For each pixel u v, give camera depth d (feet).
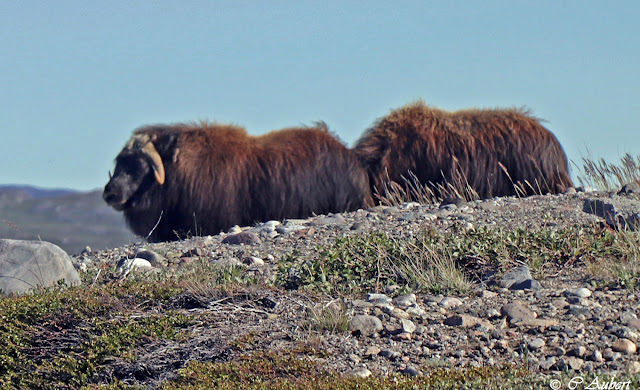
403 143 164.66
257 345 63.05
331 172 161.79
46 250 88.63
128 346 66.54
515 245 83.20
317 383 53.47
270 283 81.05
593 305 65.41
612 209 95.81
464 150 161.99
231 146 159.94
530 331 62.03
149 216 159.53
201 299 73.97
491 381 51.57
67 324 73.46
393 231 99.25
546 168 163.32
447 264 79.66
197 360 62.54
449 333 63.10
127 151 160.04
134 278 89.97
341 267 83.66
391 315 67.31
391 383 52.54
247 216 158.71
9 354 69.87
